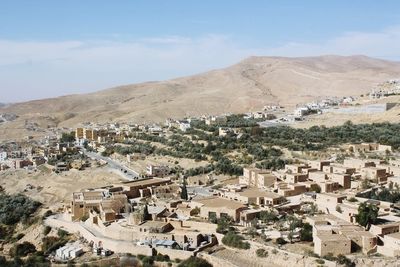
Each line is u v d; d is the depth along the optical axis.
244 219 180.25
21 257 193.00
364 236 150.25
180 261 161.50
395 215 172.25
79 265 166.12
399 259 142.75
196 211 194.62
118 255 169.12
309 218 170.75
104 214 193.12
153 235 173.62
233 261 155.75
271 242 160.88
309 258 147.62
